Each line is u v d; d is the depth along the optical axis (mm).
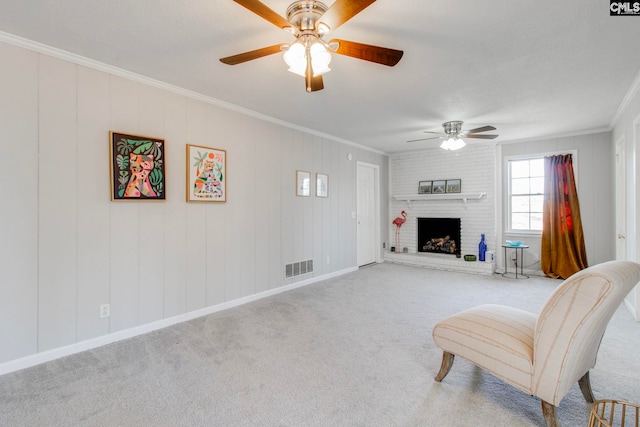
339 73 2654
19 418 1655
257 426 1601
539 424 1612
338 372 2121
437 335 1980
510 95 3162
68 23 1956
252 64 2520
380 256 6293
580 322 1417
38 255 2250
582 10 1804
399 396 1855
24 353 2193
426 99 3281
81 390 1913
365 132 4734
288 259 4266
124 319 2680
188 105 3119
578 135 4734
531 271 5172
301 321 3059
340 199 5238
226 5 1772
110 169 2582
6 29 2029
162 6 1779
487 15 1858
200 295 3236
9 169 2133
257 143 3822
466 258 5395
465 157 5711
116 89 2615
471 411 1718
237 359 2299
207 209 3305
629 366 2188
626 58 2389
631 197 3309
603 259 4555
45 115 2270
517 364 1608
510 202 5398
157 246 2898
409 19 1899
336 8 1467
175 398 1833
